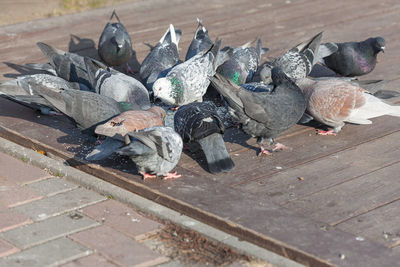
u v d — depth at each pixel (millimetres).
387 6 11914
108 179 5660
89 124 6195
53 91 6297
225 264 4406
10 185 5539
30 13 11078
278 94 6020
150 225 4922
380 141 6473
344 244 4484
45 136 6574
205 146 5785
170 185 5438
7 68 8680
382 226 4773
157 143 5227
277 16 11297
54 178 5785
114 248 4535
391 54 9328
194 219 5008
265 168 5871
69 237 4680
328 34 10188
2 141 6570
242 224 4742
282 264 4383
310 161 6020
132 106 6551
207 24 10812
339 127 6656
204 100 7762
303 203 5156
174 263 4402
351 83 7008
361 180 5570
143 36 10188
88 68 7305
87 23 10836
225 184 5520
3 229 4762
